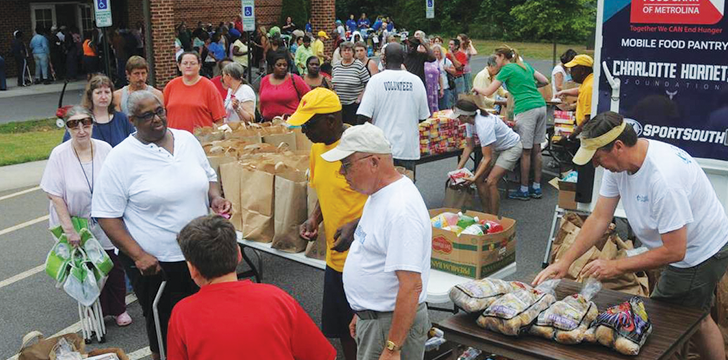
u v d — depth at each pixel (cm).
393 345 351
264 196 542
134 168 468
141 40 2342
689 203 390
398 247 347
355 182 357
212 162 610
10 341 579
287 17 3094
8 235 859
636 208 401
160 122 465
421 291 353
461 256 468
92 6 2817
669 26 525
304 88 910
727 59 505
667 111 536
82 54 2620
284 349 305
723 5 501
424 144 865
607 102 565
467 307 380
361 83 1089
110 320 616
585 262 524
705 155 525
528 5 2314
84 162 561
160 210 470
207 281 311
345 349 466
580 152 396
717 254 409
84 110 560
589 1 2523
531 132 934
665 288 424
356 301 374
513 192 966
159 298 472
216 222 314
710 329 423
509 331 366
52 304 654
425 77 1348
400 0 5188
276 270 717
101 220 469
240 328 298
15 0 2631
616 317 353
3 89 2306
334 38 2553
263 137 720
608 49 555
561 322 363
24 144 1395
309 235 506
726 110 512
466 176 777
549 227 839
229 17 2992
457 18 4962
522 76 927
